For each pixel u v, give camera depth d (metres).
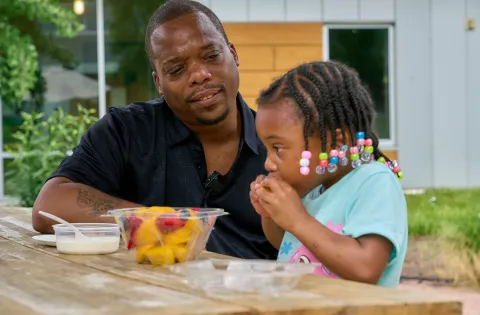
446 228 6.91
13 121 9.19
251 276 1.64
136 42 9.29
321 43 9.05
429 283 5.92
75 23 9.22
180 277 1.84
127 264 2.08
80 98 9.31
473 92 9.44
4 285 1.77
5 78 9.13
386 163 2.36
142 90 9.32
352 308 1.50
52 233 2.83
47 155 7.52
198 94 2.83
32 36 9.23
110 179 3.04
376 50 9.33
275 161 2.17
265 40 8.95
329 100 2.14
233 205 3.01
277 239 2.46
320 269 2.08
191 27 2.82
